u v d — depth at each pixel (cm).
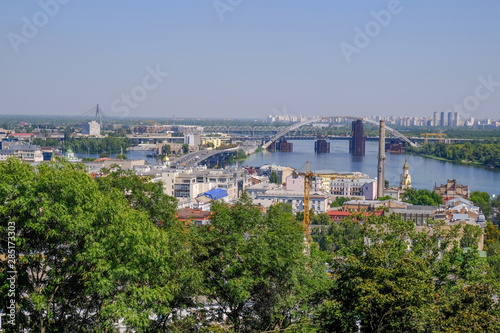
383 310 8638
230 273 9400
